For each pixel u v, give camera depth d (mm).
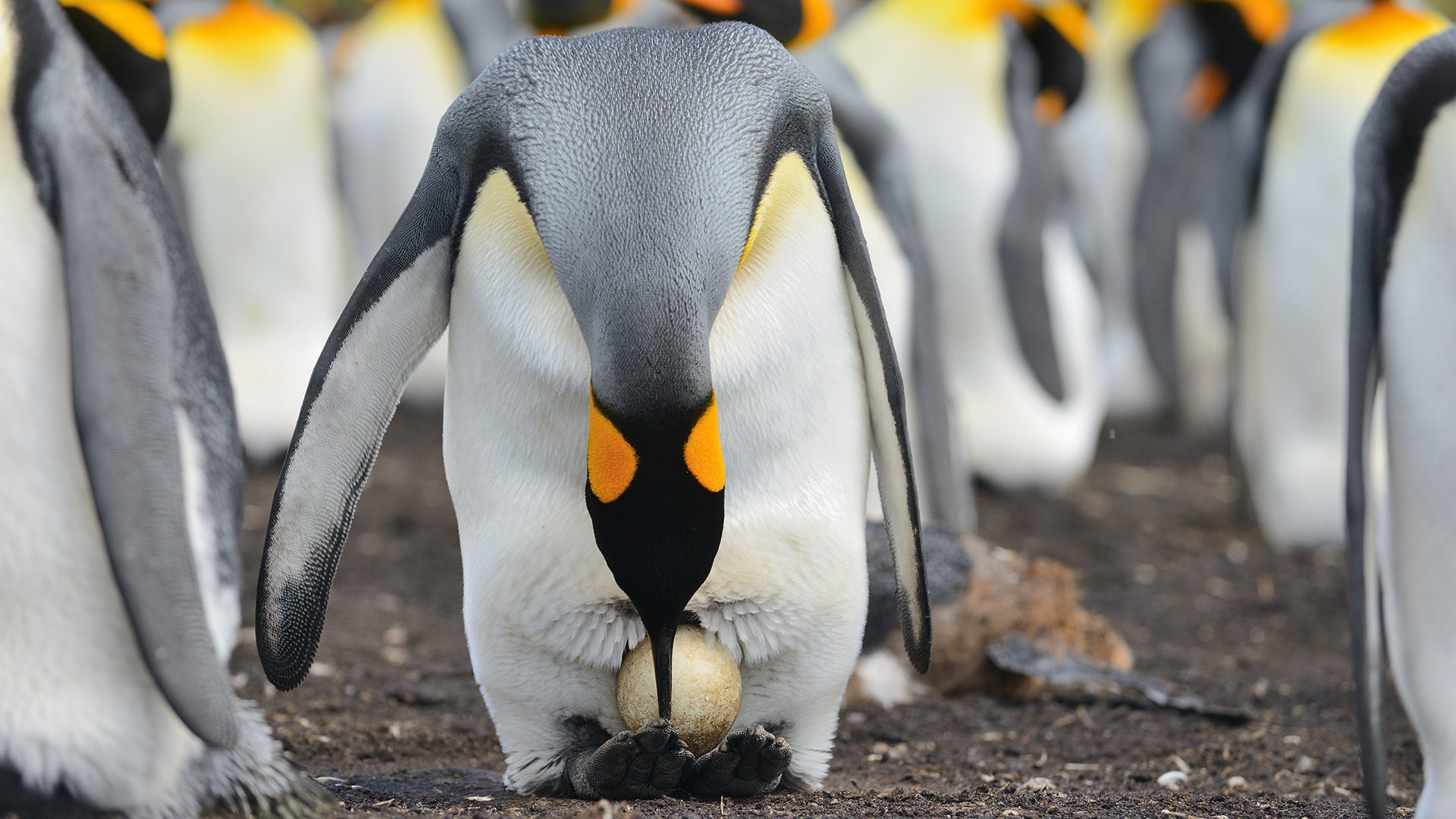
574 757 7180
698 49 6785
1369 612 6184
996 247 17203
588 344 6141
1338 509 15297
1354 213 6516
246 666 10945
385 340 6926
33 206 5938
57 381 6004
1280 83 14727
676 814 6543
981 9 16641
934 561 10742
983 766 8812
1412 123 6352
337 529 7016
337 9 32875
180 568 5898
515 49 6844
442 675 11008
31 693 6105
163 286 6074
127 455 5832
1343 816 7324
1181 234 24500
